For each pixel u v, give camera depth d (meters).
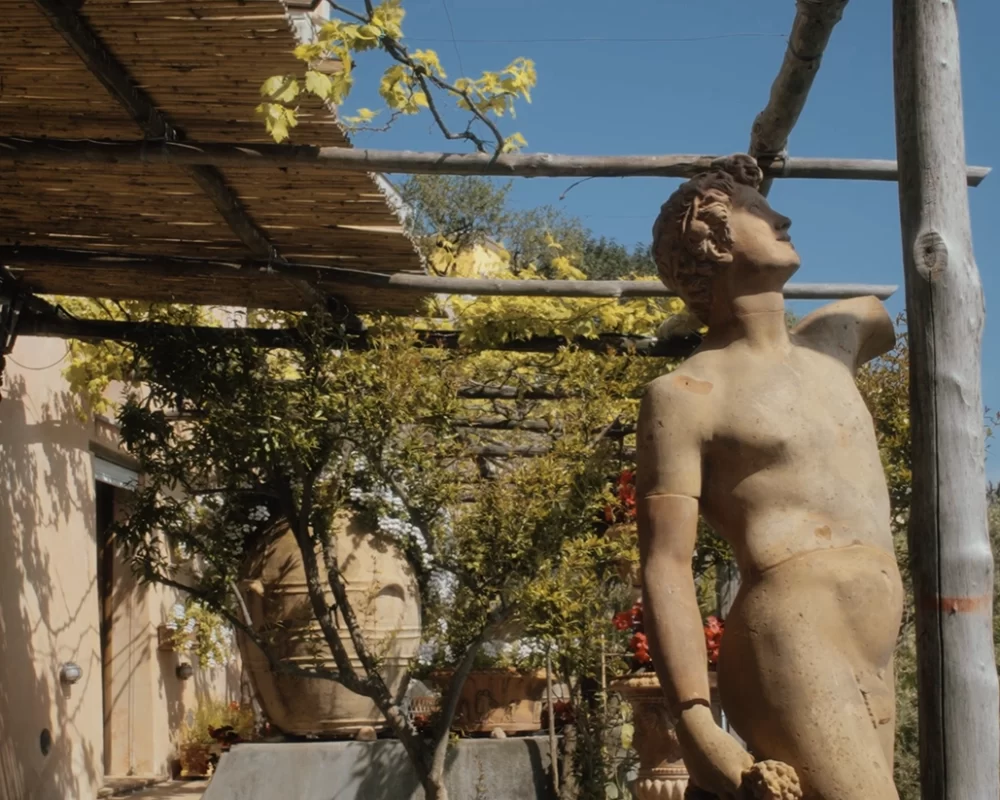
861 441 3.32
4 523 7.87
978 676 3.10
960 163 3.27
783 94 4.70
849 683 3.03
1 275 6.56
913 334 3.27
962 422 3.18
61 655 8.60
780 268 3.42
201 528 7.24
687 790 3.16
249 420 6.50
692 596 3.23
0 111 4.86
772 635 3.07
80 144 4.97
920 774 3.17
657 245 3.59
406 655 7.60
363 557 7.50
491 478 7.06
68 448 8.93
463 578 6.70
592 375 6.79
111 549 10.62
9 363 8.09
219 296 6.77
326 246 6.01
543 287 6.12
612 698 7.93
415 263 6.14
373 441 6.57
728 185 3.49
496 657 7.87
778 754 3.04
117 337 6.89
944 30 3.29
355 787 7.24
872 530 3.21
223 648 11.52
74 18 4.22
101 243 6.18
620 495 7.23
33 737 8.08
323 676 6.78
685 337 6.99
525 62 4.83
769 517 3.20
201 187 5.32
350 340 6.85
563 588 6.43
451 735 7.48
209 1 4.12
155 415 6.86
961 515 3.16
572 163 4.93
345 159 4.91
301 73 4.45
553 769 7.47
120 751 10.41
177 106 4.76
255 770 7.25
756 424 3.24
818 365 3.42
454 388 6.64
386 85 4.71
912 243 3.27
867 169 5.11
